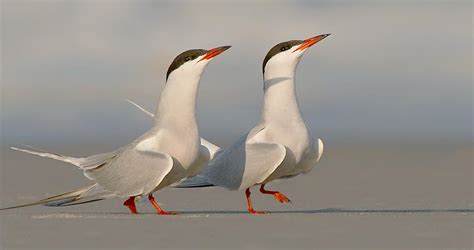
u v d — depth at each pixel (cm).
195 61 893
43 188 1187
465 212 914
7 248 697
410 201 1041
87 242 721
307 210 960
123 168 891
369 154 1755
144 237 743
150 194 905
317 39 966
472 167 1502
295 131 950
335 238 741
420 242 724
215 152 1011
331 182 1273
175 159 892
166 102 901
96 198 902
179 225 808
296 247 702
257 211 932
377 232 771
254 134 957
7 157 1641
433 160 1636
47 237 744
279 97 959
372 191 1157
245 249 691
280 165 947
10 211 935
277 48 962
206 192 1137
